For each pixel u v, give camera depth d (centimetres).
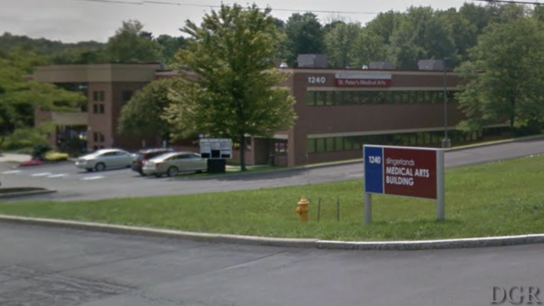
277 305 843
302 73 5284
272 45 4562
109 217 1655
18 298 966
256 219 1569
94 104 6219
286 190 2747
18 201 2745
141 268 1119
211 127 4519
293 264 1065
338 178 3644
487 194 2067
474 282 874
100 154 4972
